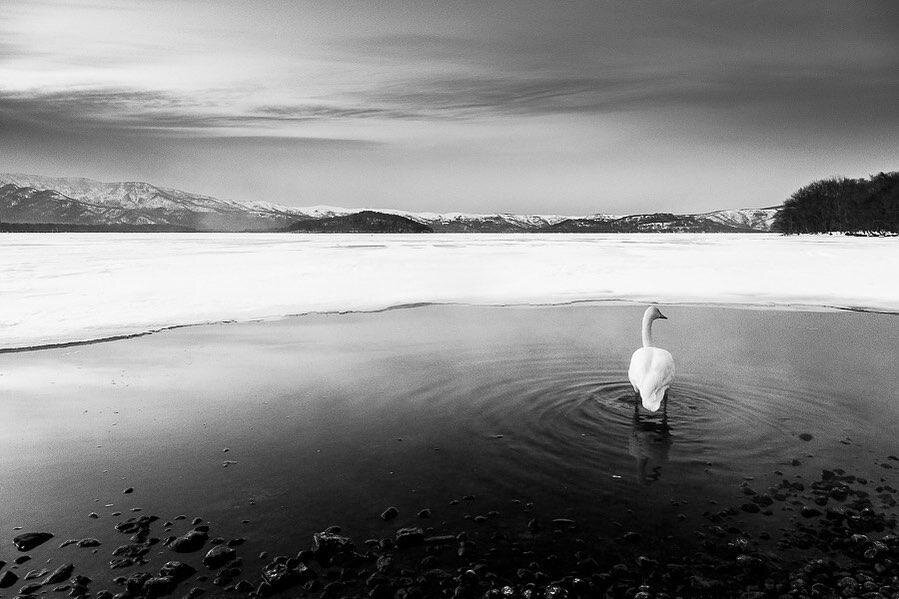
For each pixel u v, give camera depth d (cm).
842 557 452
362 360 1140
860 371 1009
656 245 5634
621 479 591
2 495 583
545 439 700
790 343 1271
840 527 495
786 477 592
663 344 1254
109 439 734
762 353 1165
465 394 888
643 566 446
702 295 2127
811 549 464
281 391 934
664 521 511
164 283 2417
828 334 1376
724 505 537
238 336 1407
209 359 1165
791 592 410
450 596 417
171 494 582
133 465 654
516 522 514
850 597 403
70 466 652
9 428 775
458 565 454
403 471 626
